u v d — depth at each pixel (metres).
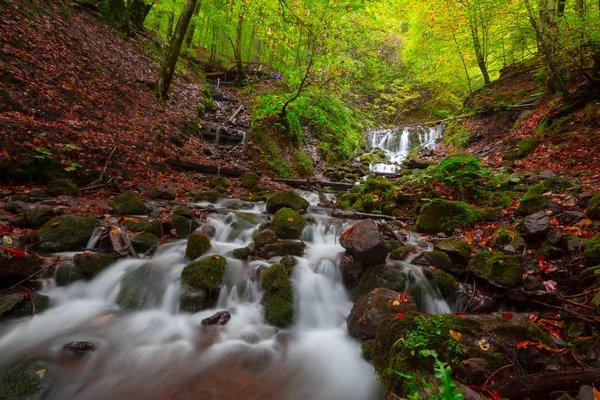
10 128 5.88
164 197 6.77
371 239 3.70
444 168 6.62
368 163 14.69
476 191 6.17
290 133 12.91
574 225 3.93
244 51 22.75
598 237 3.30
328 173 12.48
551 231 3.57
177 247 4.43
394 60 23.55
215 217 5.82
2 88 6.56
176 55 11.97
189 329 3.13
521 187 5.98
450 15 13.59
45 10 10.25
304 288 3.69
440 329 2.25
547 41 9.19
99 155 7.10
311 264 4.11
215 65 20.73
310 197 9.02
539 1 8.83
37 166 5.91
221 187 8.41
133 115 9.77
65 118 7.46
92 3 13.41
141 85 11.55
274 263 4.06
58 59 8.85
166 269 3.80
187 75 16.38
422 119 21.72
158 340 2.94
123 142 8.01
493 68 19.44
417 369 2.05
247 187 8.91
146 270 3.68
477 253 3.75
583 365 1.99
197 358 2.74
